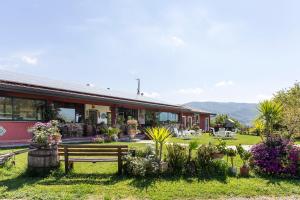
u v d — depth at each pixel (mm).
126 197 7500
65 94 18344
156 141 9992
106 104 22359
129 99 26391
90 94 21625
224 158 11844
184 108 37500
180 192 7926
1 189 7746
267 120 11930
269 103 11875
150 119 31984
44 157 9312
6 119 16156
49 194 7449
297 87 36594
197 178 9312
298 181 9438
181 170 9711
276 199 7676
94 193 7730
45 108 18516
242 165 10625
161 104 31734
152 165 9367
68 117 21234
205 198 7625
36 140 9344
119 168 9477
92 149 9602
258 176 9953
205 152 10148
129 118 26156
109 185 8375
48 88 18219
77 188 8023
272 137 11211
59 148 9797
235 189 8312
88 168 10117
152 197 7520
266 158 10320
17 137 16578
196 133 29328
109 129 20172
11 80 16391
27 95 16953
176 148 10234
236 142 22812
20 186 8102
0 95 15875
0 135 15734
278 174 10008
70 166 9883
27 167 9523
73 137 19875
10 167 9781
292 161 10094
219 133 28469
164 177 9320
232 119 47031
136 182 8688
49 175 9242
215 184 8711
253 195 7949
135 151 10078
